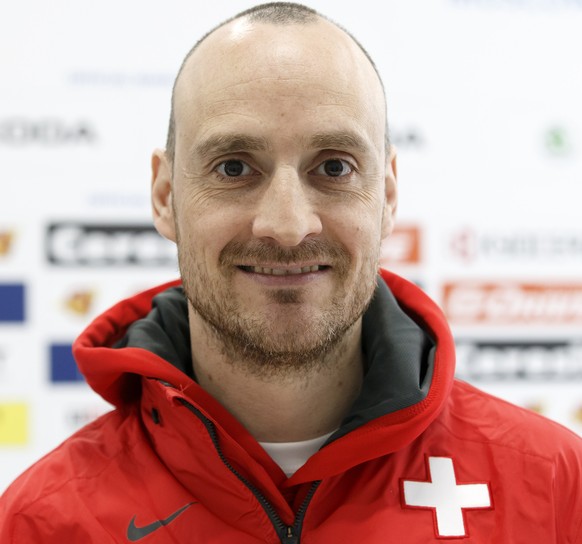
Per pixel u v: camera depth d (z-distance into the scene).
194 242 0.89
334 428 0.96
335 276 0.88
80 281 1.95
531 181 2.06
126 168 1.96
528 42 2.07
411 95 2.03
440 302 2.04
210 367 0.94
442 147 2.04
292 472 0.94
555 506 0.88
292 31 0.87
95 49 1.96
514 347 2.05
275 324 0.86
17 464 1.91
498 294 2.05
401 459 0.91
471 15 2.05
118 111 1.96
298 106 0.83
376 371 0.92
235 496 0.86
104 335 1.03
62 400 1.93
